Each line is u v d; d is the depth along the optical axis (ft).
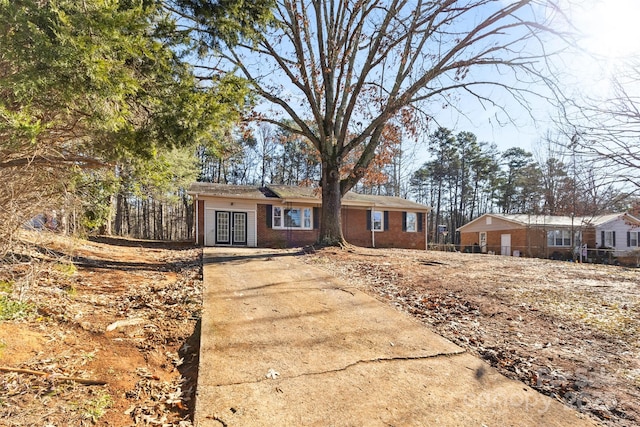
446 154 132.57
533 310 17.22
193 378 11.11
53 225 16.62
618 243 84.12
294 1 36.83
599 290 20.57
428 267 27.89
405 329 15.42
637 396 10.26
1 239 13.57
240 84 17.28
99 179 22.00
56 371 10.11
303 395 10.19
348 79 42.57
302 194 64.03
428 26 36.47
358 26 37.42
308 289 21.75
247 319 16.17
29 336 11.57
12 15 8.95
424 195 148.66
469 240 103.60
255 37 21.61
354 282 23.67
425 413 9.49
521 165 128.88
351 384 10.89
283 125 41.14
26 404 8.47
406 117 40.09
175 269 28.58
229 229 57.82
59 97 10.53
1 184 13.29
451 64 36.29
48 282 17.46
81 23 9.96
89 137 13.69
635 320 15.76
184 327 15.03
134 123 15.14
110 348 12.17
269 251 40.55
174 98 14.70
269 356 12.59
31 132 9.75
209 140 16.71
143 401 9.56
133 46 12.00
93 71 10.05
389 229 70.49
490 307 17.72
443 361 12.55
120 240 51.70
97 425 8.21
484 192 135.33
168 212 122.52
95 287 19.12
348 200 65.31
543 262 32.63
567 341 13.98
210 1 18.31
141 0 13.76
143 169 18.94
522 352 13.12
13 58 9.43
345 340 14.16
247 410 9.36
